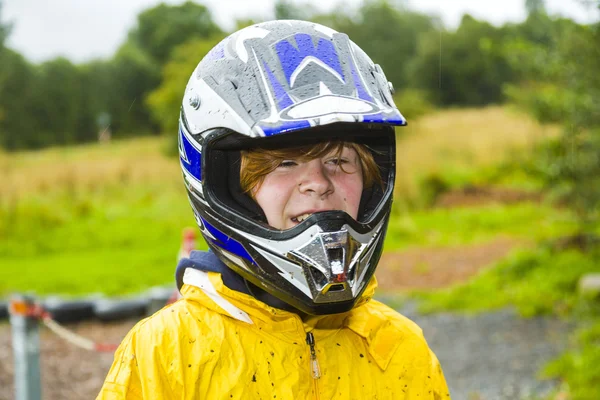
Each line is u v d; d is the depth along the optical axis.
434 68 31.28
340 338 1.90
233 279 1.83
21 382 4.21
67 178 17.86
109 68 30.56
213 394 1.68
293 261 1.70
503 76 30.42
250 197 1.80
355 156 1.83
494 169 17.55
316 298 1.70
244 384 1.70
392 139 1.89
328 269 1.68
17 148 29.31
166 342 1.70
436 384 1.97
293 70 1.68
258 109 1.64
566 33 6.88
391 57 35.97
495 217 13.83
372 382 1.88
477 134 20.52
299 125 1.57
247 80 1.70
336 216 1.69
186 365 1.69
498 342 6.65
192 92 1.81
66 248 12.82
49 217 14.31
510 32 10.30
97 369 6.34
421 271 10.33
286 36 1.76
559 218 11.14
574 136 7.53
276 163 1.73
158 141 24.62
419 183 16.48
